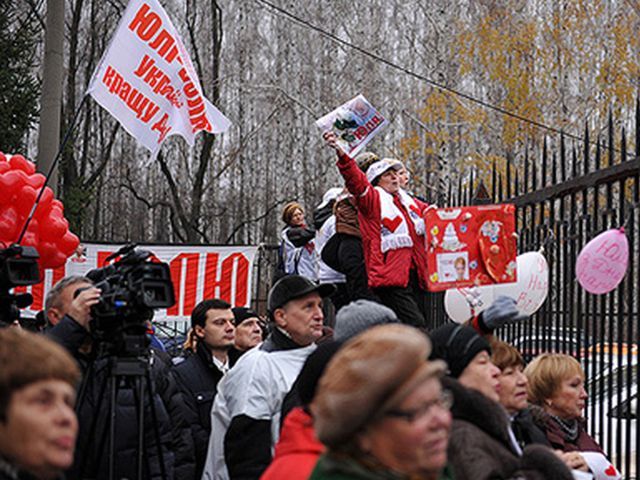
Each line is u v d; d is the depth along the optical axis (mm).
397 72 33344
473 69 28391
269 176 36625
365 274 8836
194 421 7309
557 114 27125
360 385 3027
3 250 5691
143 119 7727
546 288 7191
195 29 35906
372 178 8773
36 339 3045
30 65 22375
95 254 13469
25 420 2936
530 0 29500
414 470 3053
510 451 3992
